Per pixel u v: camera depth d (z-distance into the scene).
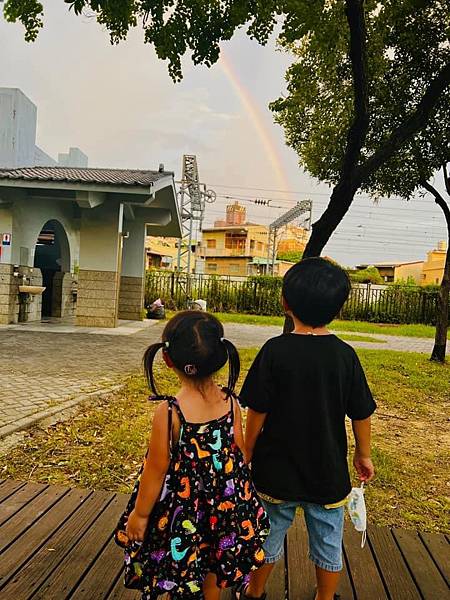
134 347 9.25
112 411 5.02
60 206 13.28
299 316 1.92
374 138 8.49
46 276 14.09
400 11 7.35
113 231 11.87
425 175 9.17
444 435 5.08
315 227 6.32
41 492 3.07
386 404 6.22
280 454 1.88
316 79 7.42
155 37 5.23
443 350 9.77
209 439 1.72
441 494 3.56
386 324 21.83
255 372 1.92
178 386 6.25
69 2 4.66
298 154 9.30
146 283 22.31
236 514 1.71
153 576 1.64
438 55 8.03
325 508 1.89
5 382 5.91
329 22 5.50
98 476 3.39
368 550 2.67
